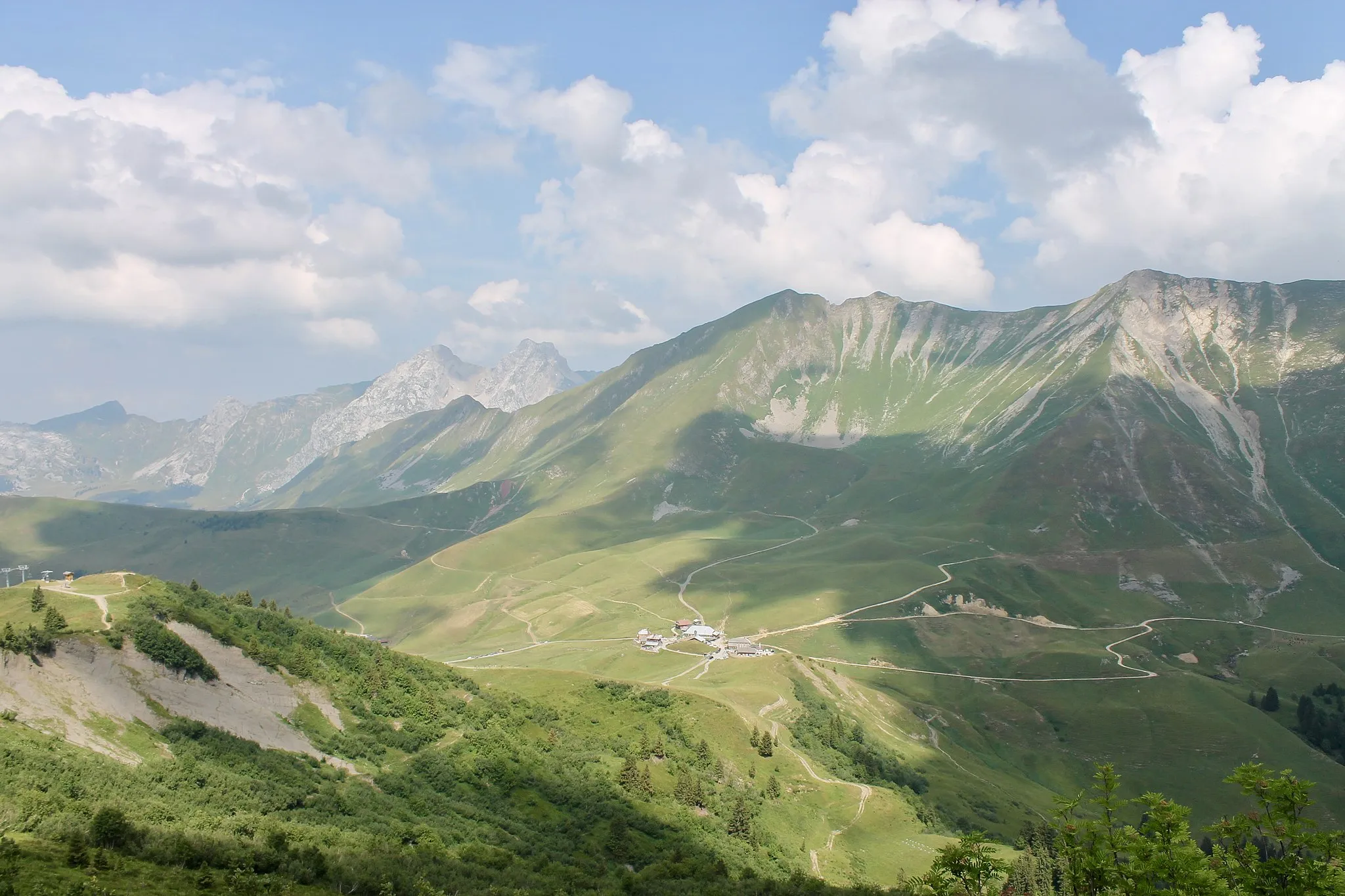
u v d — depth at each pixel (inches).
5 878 2194.9
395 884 2952.8
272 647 4822.8
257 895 2551.7
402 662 5757.9
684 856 4360.2
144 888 2374.5
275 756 4079.7
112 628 4065.0
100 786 3134.8
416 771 4505.4
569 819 4569.4
